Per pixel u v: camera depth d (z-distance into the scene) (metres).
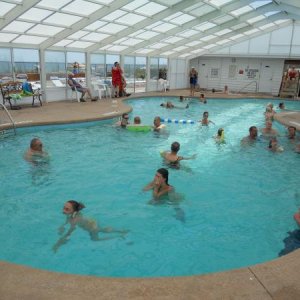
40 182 6.31
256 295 2.40
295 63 24.52
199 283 2.54
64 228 4.62
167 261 3.94
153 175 6.81
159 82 24.53
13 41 13.25
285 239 4.48
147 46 19.47
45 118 11.17
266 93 25.73
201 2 13.86
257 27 20.89
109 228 4.66
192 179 6.66
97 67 18.44
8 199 5.55
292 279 2.59
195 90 26.23
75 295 2.38
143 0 12.20
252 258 4.05
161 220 4.92
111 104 15.67
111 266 3.82
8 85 13.22
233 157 8.23
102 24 13.98
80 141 9.38
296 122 12.10
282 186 6.41
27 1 10.18
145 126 10.67
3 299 2.32
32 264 3.83
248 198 5.82
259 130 11.38
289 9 15.63
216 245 4.30
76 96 16.66
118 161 7.67
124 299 2.35
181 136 10.34
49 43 14.35
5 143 8.89
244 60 26.22
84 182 6.36
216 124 12.74
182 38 19.91
